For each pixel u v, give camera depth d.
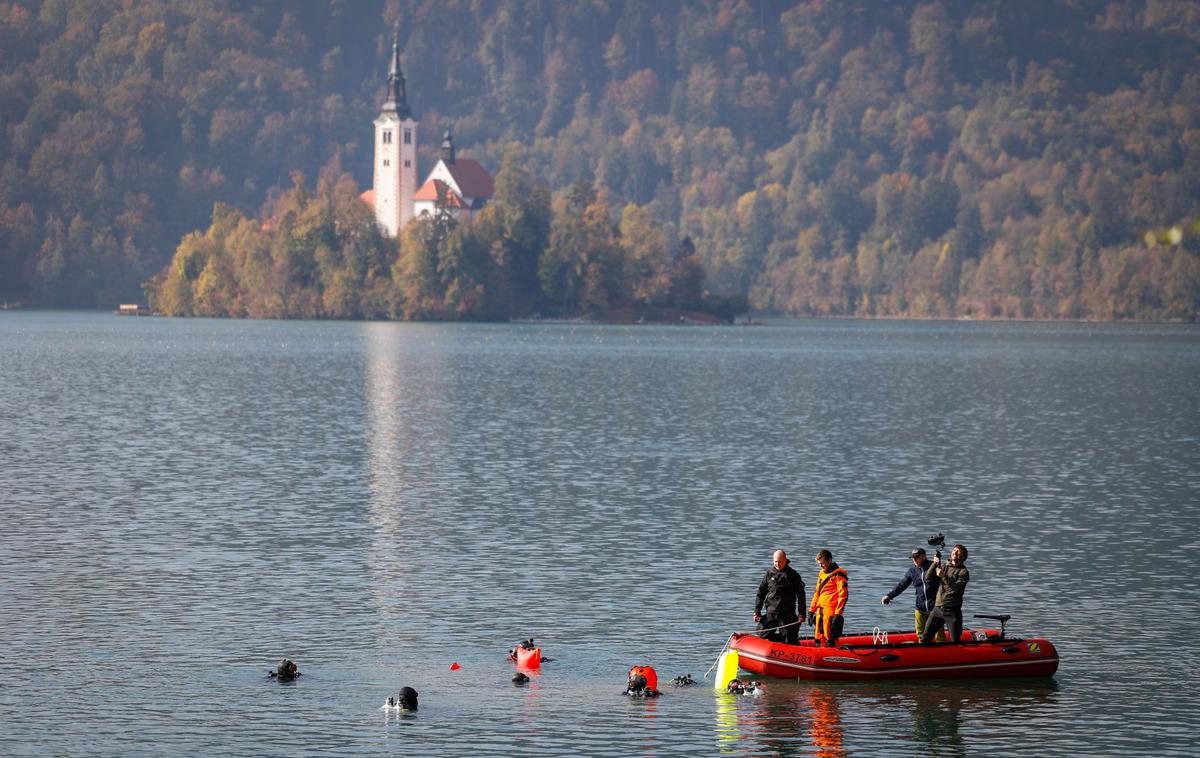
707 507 170.75
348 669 100.50
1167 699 94.94
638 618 115.00
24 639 107.00
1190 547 145.88
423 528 154.62
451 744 85.81
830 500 177.12
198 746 84.81
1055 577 131.50
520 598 121.50
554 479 194.88
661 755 84.25
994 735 88.00
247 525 155.38
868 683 98.00
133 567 132.25
